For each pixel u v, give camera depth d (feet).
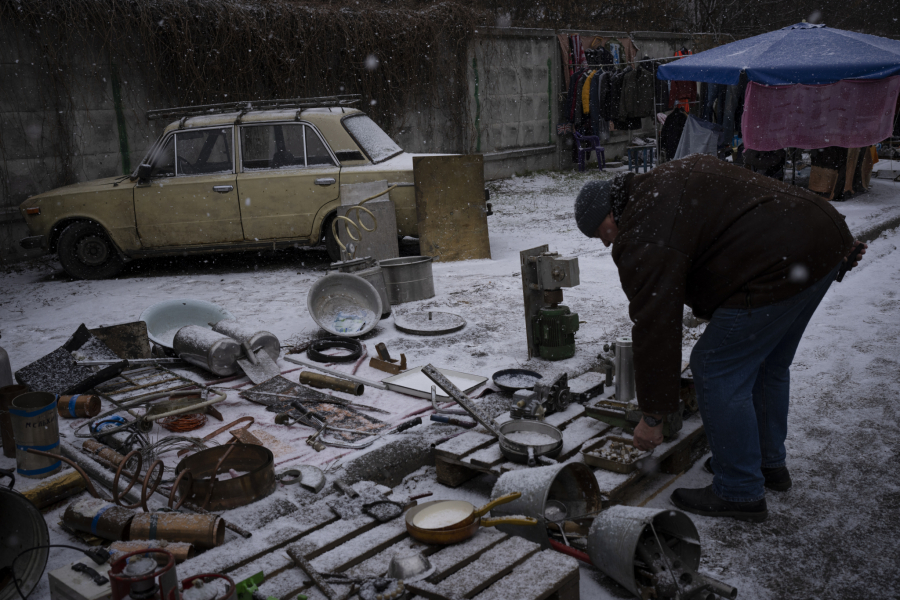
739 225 7.30
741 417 8.01
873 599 7.01
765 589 7.20
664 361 7.52
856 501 8.90
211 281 22.67
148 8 30.71
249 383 12.95
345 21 37.04
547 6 60.34
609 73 48.78
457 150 44.93
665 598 6.62
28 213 23.59
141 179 23.20
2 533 7.34
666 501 9.09
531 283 13.25
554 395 10.59
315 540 7.36
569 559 6.78
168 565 5.86
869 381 13.00
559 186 45.37
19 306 20.17
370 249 21.70
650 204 7.46
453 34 42.98
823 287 7.82
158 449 10.11
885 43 27.76
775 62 26.37
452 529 7.07
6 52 27.48
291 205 23.06
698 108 47.75
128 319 17.99
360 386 12.11
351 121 24.13
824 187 32.42
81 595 6.18
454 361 13.62
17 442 9.28
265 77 35.04
